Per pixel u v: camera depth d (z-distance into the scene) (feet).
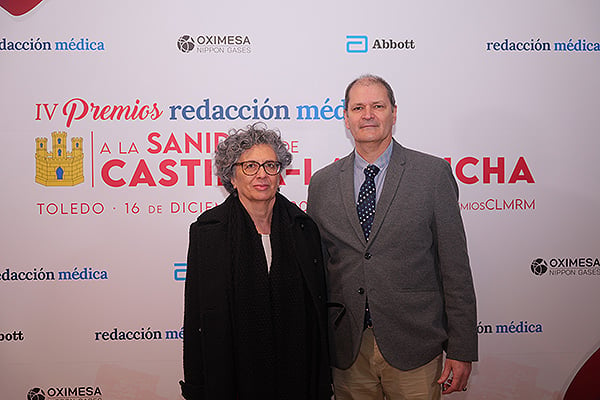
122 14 7.73
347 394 6.25
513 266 8.11
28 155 7.72
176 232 7.91
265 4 7.80
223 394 5.37
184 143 7.87
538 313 8.14
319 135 7.93
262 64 7.84
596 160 8.08
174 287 7.94
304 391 5.59
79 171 7.78
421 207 5.90
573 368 8.17
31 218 7.75
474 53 7.94
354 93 6.13
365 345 6.04
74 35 7.70
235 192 5.85
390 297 5.83
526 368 8.16
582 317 8.15
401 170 6.07
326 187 6.38
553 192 8.07
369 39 7.88
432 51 7.91
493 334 8.14
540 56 7.98
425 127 7.95
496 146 8.01
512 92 7.98
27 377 7.83
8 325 7.78
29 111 7.70
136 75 7.77
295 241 5.74
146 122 7.81
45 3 7.66
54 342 7.84
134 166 7.83
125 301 7.90
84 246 7.82
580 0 7.97
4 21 7.64
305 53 7.86
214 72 7.83
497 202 8.06
